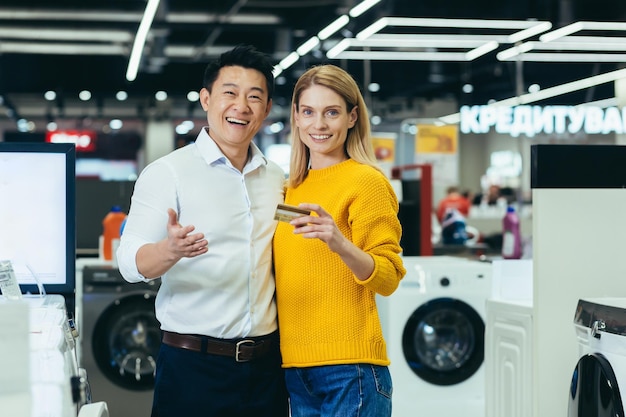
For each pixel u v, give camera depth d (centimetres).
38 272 293
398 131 2066
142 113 2164
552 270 361
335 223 261
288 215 245
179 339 273
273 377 282
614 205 363
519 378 383
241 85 275
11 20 1118
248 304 275
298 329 271
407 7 835
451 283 561
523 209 1569
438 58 1050
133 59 1176
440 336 571
